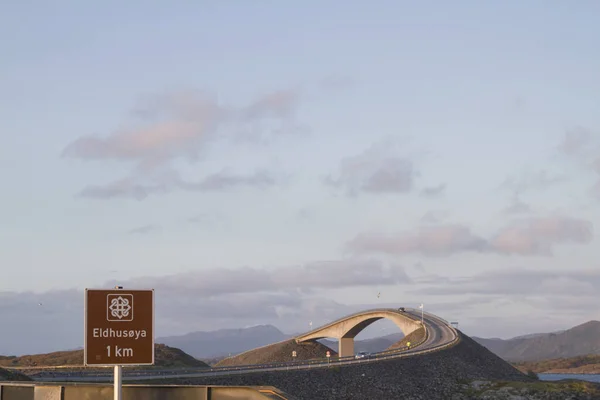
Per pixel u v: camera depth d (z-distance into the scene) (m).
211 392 26.39
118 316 26.88
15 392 31.38
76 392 29.09
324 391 180.75
